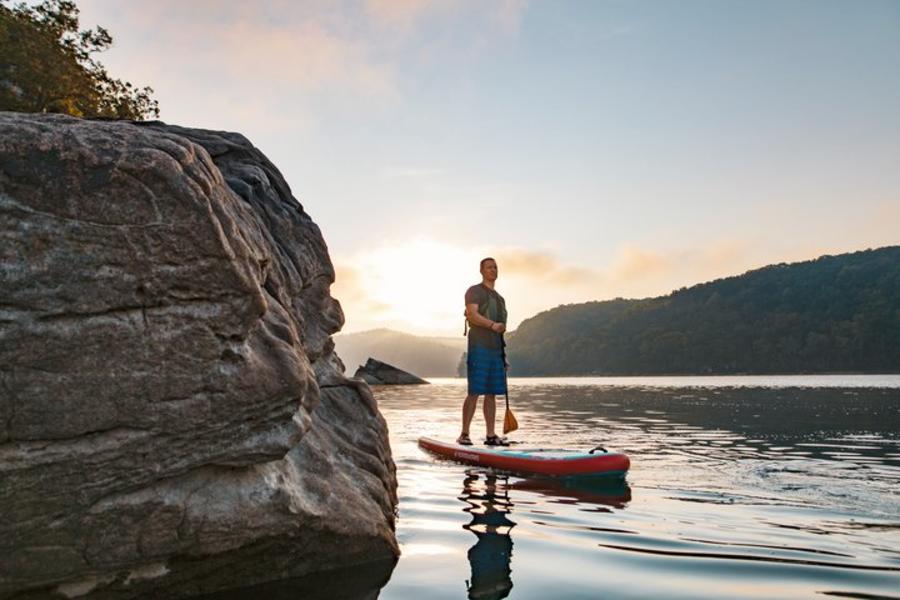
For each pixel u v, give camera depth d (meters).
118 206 2.37
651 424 9.62
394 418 11.27
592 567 2.84
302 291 4.32
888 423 9.51
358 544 3.03
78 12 32.66
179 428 2.49
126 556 2.41
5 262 2.18
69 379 2.27
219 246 2.57
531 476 5.32
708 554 2.99
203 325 2.55
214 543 2.60
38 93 28.70
